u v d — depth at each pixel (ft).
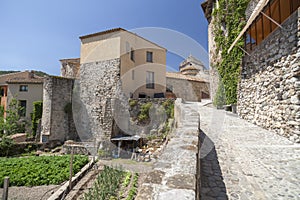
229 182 10.25
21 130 61.11
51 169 26.89
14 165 29.09
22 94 66.08
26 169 26.84
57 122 49.93
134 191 17.39
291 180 9.99
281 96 18.28
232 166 12.17
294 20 16.66
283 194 8.82
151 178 4.59
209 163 12.76
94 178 23.58
